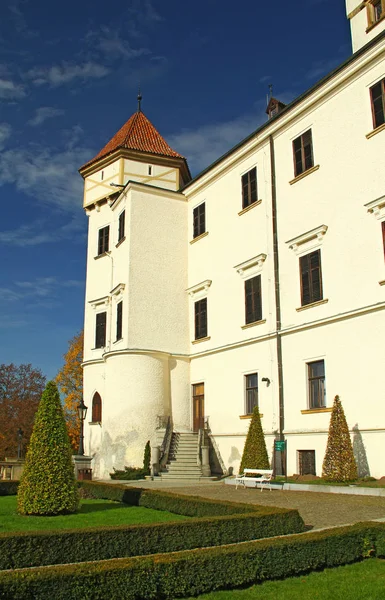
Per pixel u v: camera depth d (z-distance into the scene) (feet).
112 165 120.57
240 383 90.99
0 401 225.35
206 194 107.04
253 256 92.32
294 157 87.20
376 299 69.97
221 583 28.91
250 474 75.15
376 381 68.28
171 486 75.72
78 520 44.70
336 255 76.69
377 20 82.64
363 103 76.07
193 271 107.24
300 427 77.82
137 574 26.55
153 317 103.24
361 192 74.38
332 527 37.19
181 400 101.65
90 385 113.91
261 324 88.33
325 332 76.59
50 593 24.34
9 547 29.99
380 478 64.75
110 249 115.34
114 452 96.17
